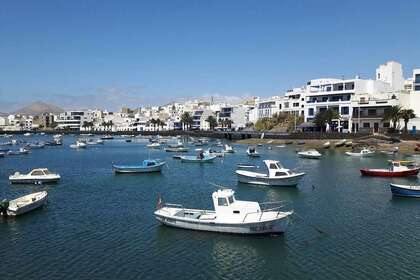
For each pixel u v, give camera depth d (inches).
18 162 4261.8
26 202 1863.9
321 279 1169.4
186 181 2834.6
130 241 1464.1
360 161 4015.8
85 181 2842.0
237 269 1232.8
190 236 1503.4
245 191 2416.3
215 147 5910.4
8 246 1416.1
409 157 4242.1
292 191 2409.0
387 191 2396.7
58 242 1456.7
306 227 1628.9
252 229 1480.1
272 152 5201.8
